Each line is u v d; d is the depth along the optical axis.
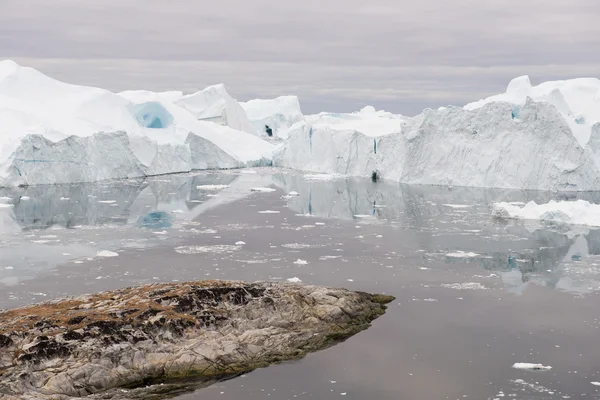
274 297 27.59
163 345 23.84
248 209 56.22
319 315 27.30
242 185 73.12
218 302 26.73
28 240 42.69
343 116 111.00
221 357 23.69
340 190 68.50
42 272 34.66
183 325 24.77
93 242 42.25
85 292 31.05
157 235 44.66
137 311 25.06
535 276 34.41
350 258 38.25
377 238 43.91
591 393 21.30
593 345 25.06
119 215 52.53
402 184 73.25
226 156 94.25
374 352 24.61
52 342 22.59
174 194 65.12
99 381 21.88
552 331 26.50
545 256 38.72
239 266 36.22
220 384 22.20
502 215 52.16
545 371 22.89
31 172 69.12
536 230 46.56
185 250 40.03
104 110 82.81
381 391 21.59
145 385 22.16
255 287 28.28
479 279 33.84
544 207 51.72
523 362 23.66
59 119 76.88
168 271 35.03
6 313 25.52
